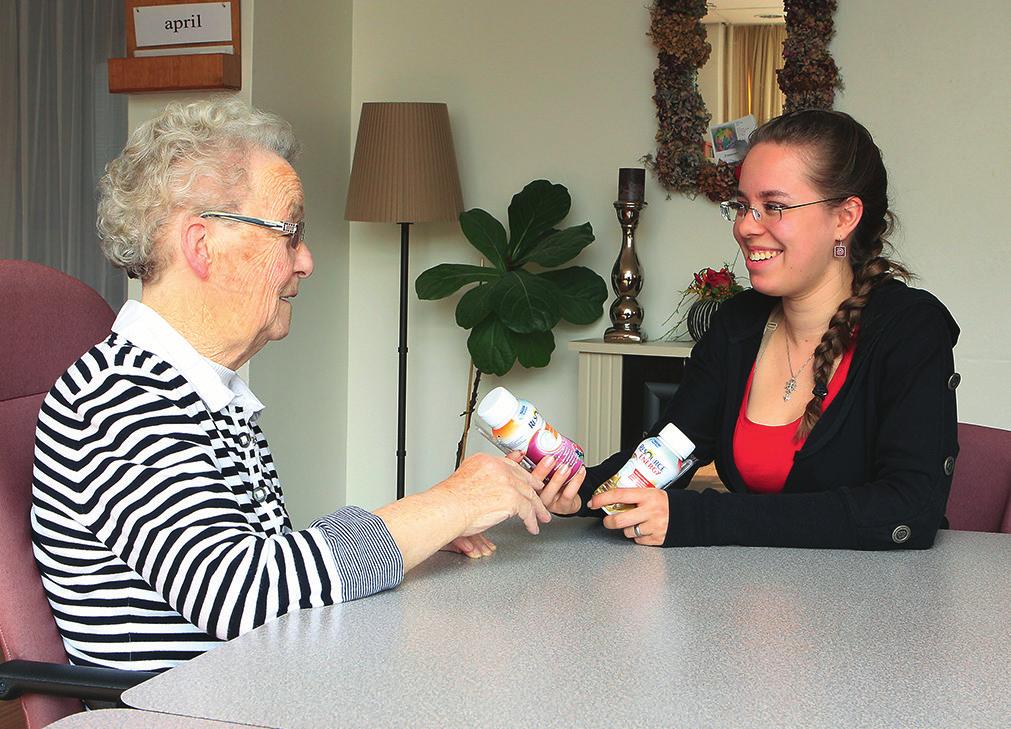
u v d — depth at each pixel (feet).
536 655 3.29
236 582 3.74
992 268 11.50
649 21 12.67
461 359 13.92
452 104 13.65
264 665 3.19
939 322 5.28
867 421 5.33
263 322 4.54
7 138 14.62
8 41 14.57
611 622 3.63
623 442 12.01
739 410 5.85
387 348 14.24
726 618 3.69
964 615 3.77
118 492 3.95
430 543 4.14
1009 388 11.51
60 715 4.20
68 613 4.19
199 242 4.37
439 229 13.88
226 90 12.01
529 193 12.59
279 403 12.89
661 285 12.82
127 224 4.37
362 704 2.90
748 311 5.98
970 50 11.39
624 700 2.95
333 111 13.70
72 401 4.10
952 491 6.04
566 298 12.36
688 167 12.40
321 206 13.57
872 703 2.96
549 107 13.21
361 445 14.47
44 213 14.83
